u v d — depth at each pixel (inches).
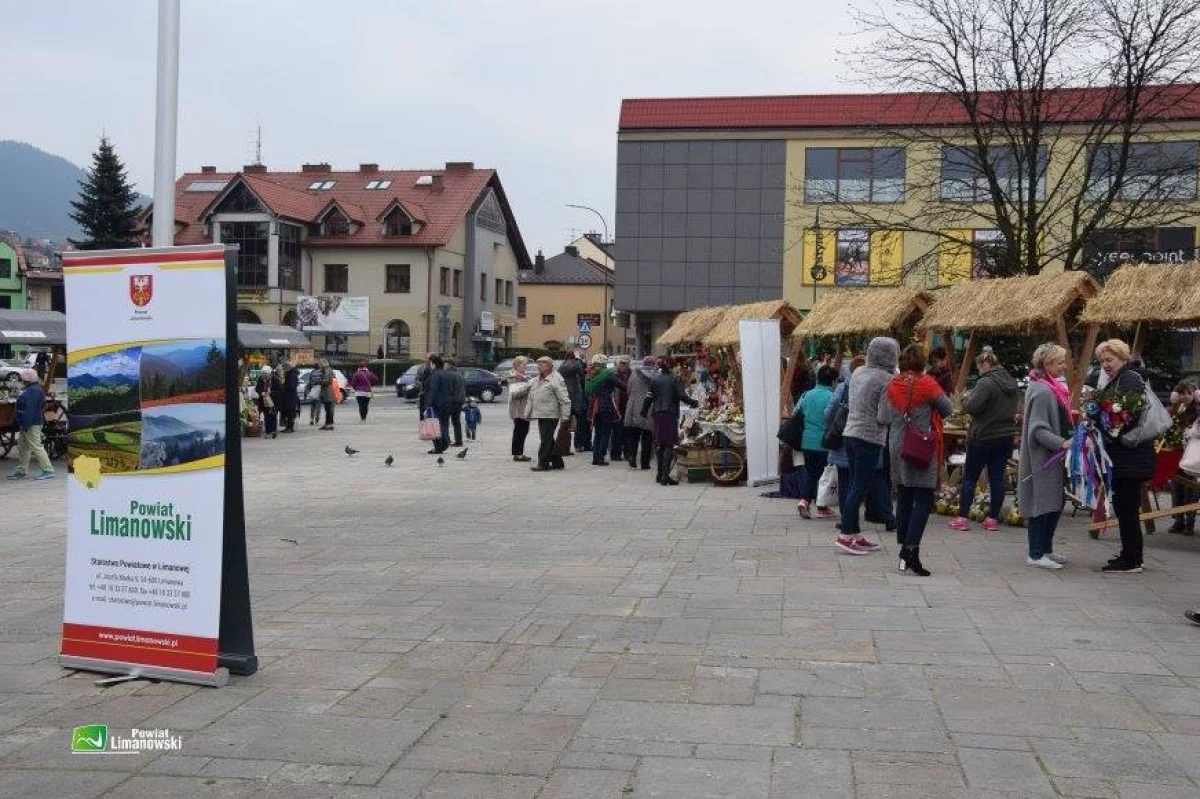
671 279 1758.1
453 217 2672.2
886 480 438.0
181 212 2586.1
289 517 498.9
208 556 231.3
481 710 211.6
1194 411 412.2
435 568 365.7
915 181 1266.0
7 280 2785.4
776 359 617.6
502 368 2140.7
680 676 233.3
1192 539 418.3
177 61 306.2
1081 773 176.4
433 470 737.0
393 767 181.8
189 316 232.8
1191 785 171.5
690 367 962.1
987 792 169.0
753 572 352.5
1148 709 209.0
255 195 2524.6
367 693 223.3
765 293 1728.6
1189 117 1020.5
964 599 307.7
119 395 239.3
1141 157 926.4
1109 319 443.8
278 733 199.2
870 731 197.3
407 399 1978.3
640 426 718.5
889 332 577.0
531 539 427.8
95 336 241.1
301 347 1403.8
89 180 2775.6
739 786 172.2
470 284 2785.4
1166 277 442.9
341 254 2642.7
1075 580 335.3
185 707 215.5
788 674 233.9
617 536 433.4
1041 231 919.7
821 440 472.4
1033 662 241.8
